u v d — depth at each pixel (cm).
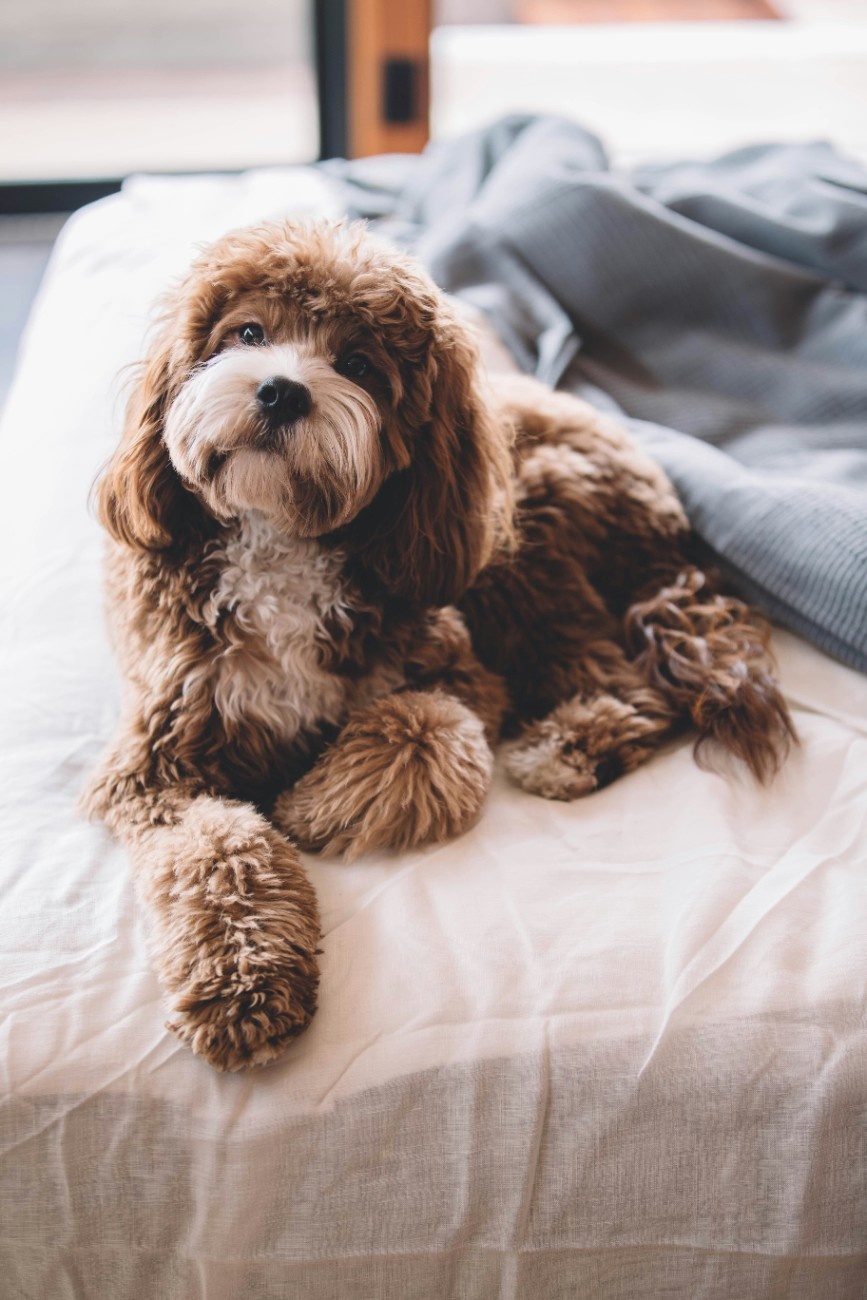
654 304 196
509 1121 96
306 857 119
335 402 117
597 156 229
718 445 181
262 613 125
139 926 107
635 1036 99
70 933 105
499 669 151
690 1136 98
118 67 424
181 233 227
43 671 137
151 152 408
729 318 196
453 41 477
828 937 106
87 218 241
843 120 441
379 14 349
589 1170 98
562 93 445
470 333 135
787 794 126
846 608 141
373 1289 99
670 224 196
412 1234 97
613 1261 100
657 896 111
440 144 257
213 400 115
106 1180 95
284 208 232
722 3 523
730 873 112
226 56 424
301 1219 96
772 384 188
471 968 103
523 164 219
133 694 126
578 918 108
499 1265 99
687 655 142
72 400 180
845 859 117
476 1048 97
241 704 125
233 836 112
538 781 130
